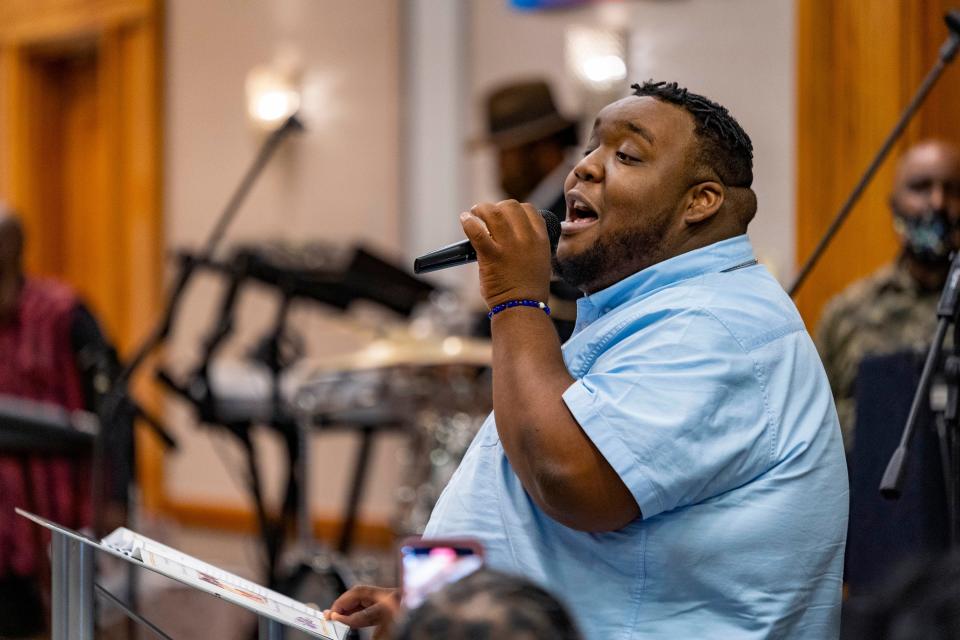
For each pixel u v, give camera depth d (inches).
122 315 615.5
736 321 133.7
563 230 143.9
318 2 540.4
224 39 577.3
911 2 336.5
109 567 341.7
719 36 408.2
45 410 333.7
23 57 674.2
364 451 413.4
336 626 140.2
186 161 592.4
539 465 128.3
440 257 147.0
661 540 130.5
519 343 134.0
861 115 343.9
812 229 350.6
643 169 140.6
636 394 128.6
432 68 497.0
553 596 81.4
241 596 135.7
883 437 189.5
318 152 541.0
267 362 351.6
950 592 71.9
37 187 679.7
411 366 336.5
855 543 190.2
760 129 398.3
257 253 340.5
